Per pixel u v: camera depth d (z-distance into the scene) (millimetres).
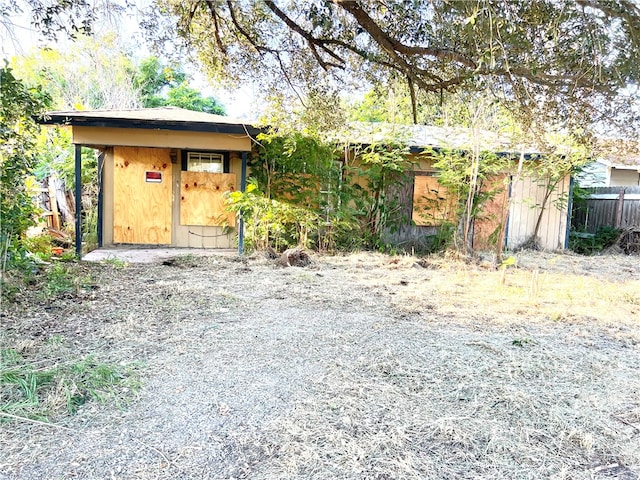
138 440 1800
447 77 3719
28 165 4418
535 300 4703
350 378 2480
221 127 6773
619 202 10453
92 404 2076
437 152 8117
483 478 1631
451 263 7324
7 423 1868
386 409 2133
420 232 8945
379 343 3094
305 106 5113
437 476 1630
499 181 8383
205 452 1729
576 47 2637
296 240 7938
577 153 7621
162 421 1955
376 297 4633
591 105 3227
